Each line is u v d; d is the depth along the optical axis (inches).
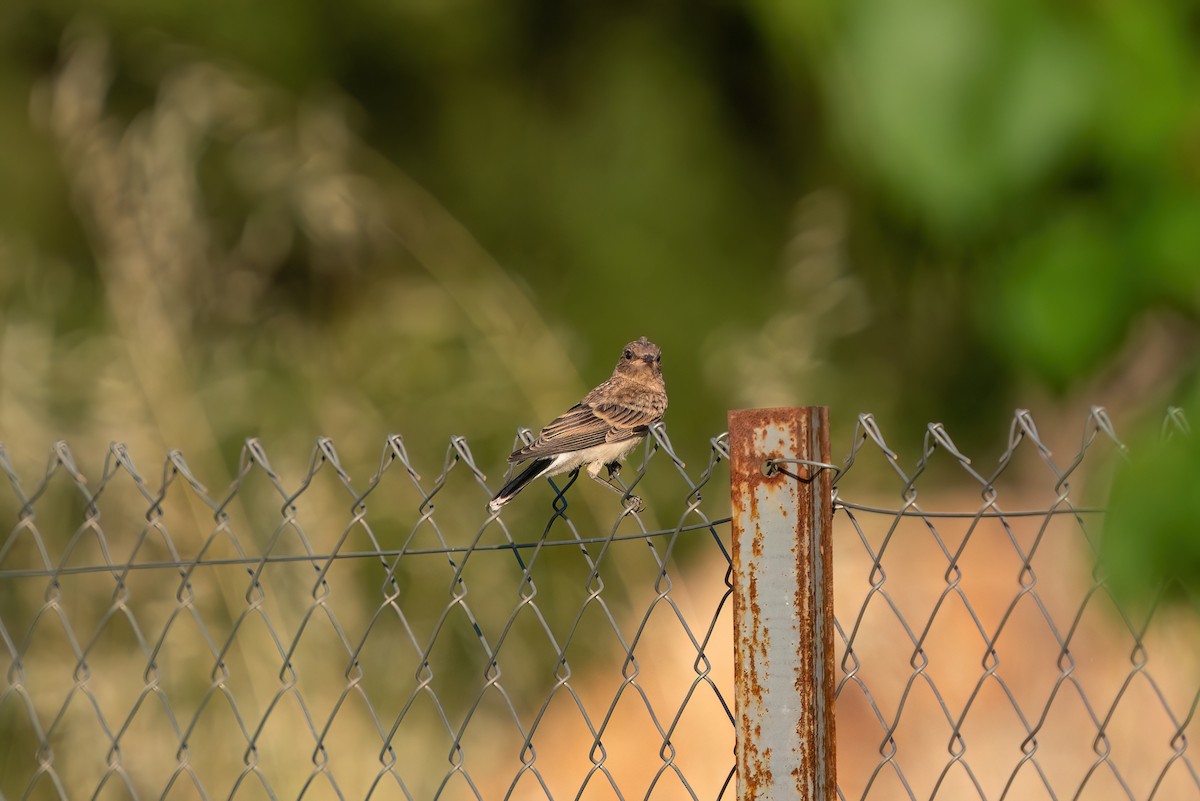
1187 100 192.9
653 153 868.0
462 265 592.7
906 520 511.8
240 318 588.1
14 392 476.4
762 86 852.0
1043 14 194.5
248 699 435.5
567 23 917.8
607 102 888.9
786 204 838.5
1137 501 194.2
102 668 444.8
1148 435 200.4
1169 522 190.7
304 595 452.1
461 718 470.0
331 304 617.0
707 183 859.4
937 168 197.5
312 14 932.6
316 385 533.3
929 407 587.5
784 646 212.8
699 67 878.4
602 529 487.8
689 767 420.8
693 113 872.3
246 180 614.5
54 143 757.9
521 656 481.4
